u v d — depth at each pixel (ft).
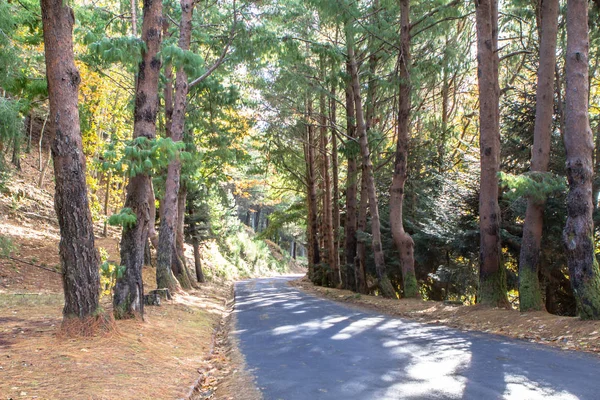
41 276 58.34
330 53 65.05
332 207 118.73
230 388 21.12
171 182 62.59
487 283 46.73
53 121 25.53
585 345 28.55
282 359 26.66
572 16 35.86
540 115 42.88
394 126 89.56
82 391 17.15
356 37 71.05
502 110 63.67
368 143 74.79
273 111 83.25
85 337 25.34
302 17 68.08
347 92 79.97
